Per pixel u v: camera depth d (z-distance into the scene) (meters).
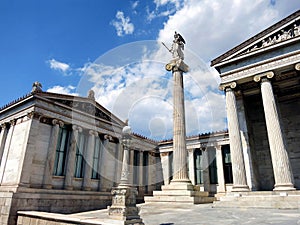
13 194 19.45
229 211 13.15
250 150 22.48
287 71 20.45
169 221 9.52
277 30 21.06
